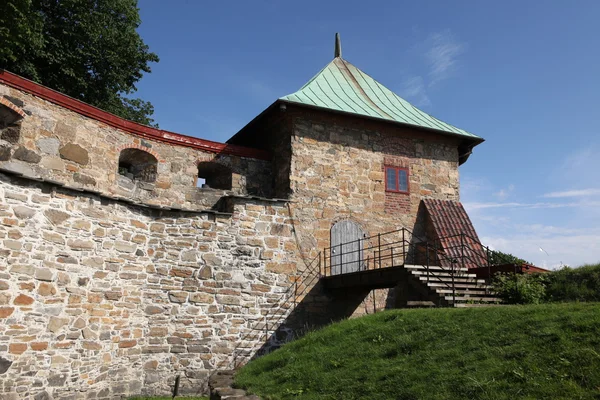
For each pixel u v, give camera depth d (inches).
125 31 714.8
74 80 670.5
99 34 667.4
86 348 376.8
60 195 369.7
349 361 300.4
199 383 456.8
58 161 454.3
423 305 415.8
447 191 668.7
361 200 605.9
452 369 244.4
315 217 570.6
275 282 524.4
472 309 321.7
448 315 319.9
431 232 629.3
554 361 223.3
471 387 220.8
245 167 602.5
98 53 681.6
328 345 343.0
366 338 327.3
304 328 530.3
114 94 730.2
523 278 467.8
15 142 427.2
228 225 504.7
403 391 239.0
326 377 286.4
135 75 767.7
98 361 387.5
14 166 419.2
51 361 347.6
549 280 480.7
